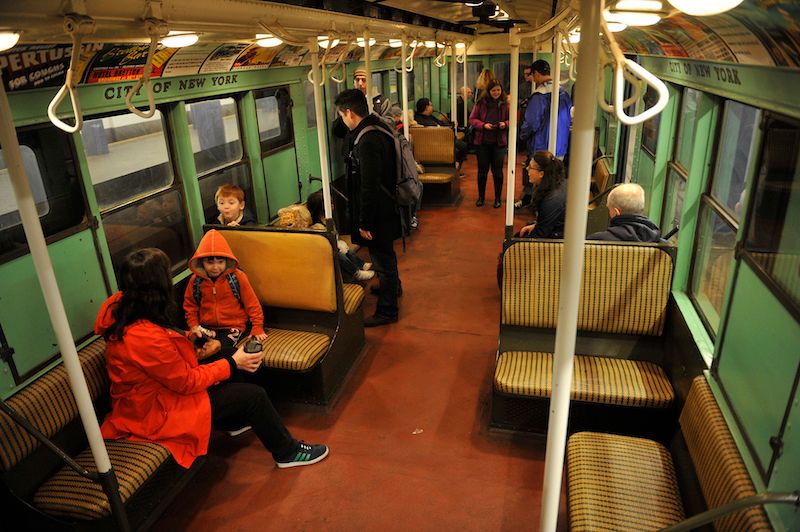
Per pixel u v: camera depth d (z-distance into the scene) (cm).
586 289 347
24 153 286
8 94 267
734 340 239
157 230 401
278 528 297
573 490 254
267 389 398
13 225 279
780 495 150
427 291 579
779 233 203
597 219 511
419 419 379
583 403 333
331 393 400
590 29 128
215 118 476
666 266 331
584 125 136
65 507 256
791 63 176
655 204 450
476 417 378
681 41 282
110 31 197
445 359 451
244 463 346
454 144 880
